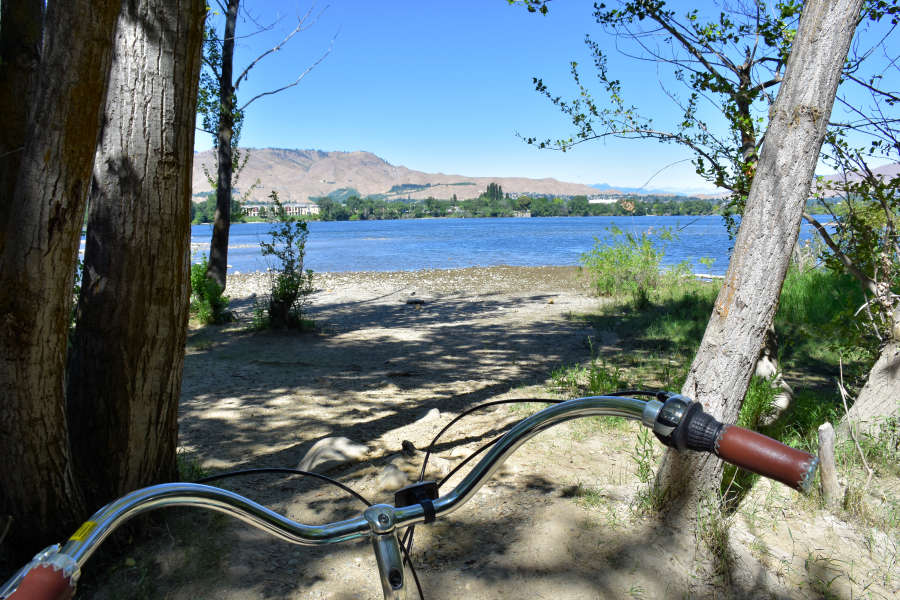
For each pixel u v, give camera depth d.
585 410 1.11
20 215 3.03
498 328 13.30
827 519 4.18
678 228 7.14
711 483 3.91
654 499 4.08
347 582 3.64
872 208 5.73
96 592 3.49
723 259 32.47
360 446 5.74
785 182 3.51
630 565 3.64
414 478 5.02
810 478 0.82
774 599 3.41
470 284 22.58
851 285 13.27
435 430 6.35
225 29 14.55
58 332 3.27
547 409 1.16
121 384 3.77
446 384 8.52
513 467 5.04
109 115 3.62
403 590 1.12
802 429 5.73
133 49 3.58
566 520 4.09
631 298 17.11
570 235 71.25
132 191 3.64
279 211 13.00
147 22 3.55
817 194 5.82
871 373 5.37
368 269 32.16
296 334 12.55
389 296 19.58
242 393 8.09
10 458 3.31
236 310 16.16
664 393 1.10
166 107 3.64
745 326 3.64
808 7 3.45
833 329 6.59
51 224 3.05
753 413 5.68
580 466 5.00
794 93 3.46
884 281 5.48
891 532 4.05
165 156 3.68
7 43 3.84
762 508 4.30
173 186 3.75
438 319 14.81
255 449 6.00
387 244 57.66
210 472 5.35
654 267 18.44
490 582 3.53
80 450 3.80
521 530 4.03
